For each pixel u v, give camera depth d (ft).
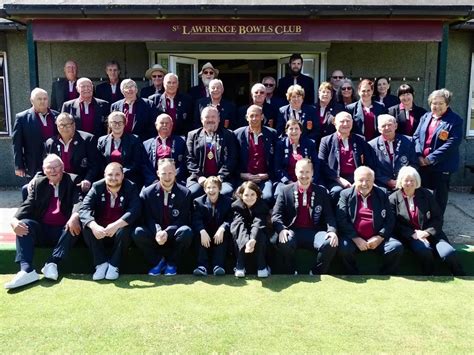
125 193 14.49
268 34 19.16
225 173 16.21
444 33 19.24
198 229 14.49
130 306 12.00
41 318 11.35
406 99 17.74
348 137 16.39
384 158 16.25
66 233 14.19
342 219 14.73
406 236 14.76
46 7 18.16
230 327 10.93
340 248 14.33
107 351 9.88
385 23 19.06
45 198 14.53
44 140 16.65
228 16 18.74
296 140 16.16
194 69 25.00
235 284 13.50
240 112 18.71
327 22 19.08
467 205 22.36
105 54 24.91
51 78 25.25
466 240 16.21
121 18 18.83
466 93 26.71
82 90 17.12
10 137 26.66
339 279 13.94
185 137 17.62
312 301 12.34
